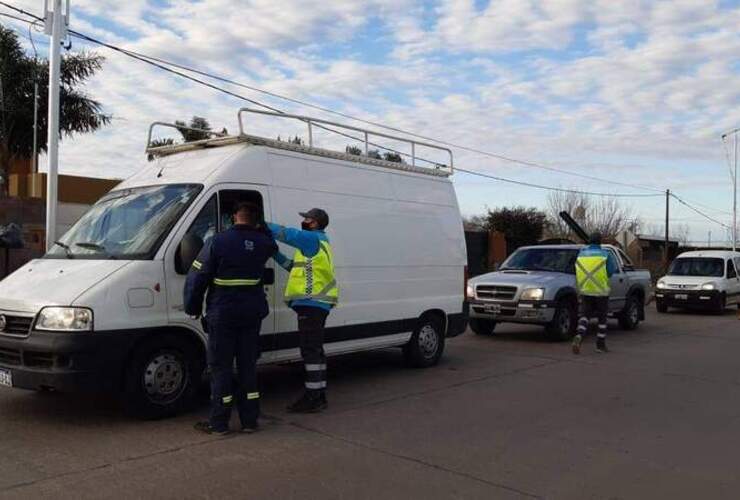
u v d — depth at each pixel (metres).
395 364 9.89
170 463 5.25
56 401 7.09
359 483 4.93
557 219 47.12
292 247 7.43
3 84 22.44
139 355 6.21
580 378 9.12
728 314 20.08
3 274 15.23
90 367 5.86
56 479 4.86
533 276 12.97
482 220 41.81
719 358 11.16
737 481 5.15
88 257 6.58
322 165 8.12
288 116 7.80
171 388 6.50
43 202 17.70
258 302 6.05
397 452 5.67
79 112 24.09
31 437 5.86
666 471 5.35
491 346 12.12
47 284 6.18
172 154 7.86
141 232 6.62
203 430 6.08
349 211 8.35
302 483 4.89
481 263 26.83
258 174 7.32
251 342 6.12
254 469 5.15
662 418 7.02
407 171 9.38
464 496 4.72
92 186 22.06
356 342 8.41
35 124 22.38
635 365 10.28
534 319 12.45
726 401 7.88
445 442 5.99
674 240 68.25
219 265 5.89
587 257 11.54
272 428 6.29
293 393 7.80
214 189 6.88
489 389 8.27
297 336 7.55
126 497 4.55
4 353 6.18
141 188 7.26
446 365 9.95
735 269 20.80
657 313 20.31
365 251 8.52
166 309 6.36
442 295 9.77
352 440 5.98
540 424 6.67
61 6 13.05
